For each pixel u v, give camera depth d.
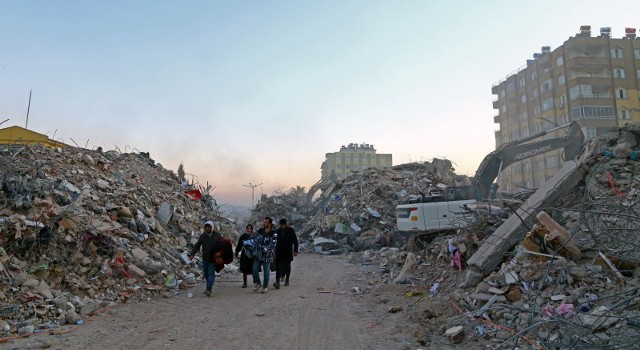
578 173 9.36
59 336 5.72
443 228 13.71
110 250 8.96
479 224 9.79
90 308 6.96
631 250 5.88
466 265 8.57
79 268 8.13
